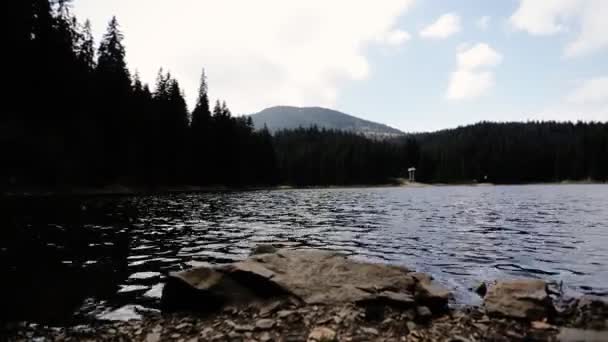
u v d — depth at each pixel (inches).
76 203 1233.4
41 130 1642.5
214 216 984.9
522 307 273.6
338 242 608.4
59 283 358.0
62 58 1710.1
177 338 238.1
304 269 353.4
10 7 1380.4
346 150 5723.4
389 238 652.1
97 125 2039.9
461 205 1539.1
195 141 3026.6
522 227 805.2
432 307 297.0
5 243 534.3
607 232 718.5
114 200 1457.9
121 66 2251.5
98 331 250.8
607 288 355.6
